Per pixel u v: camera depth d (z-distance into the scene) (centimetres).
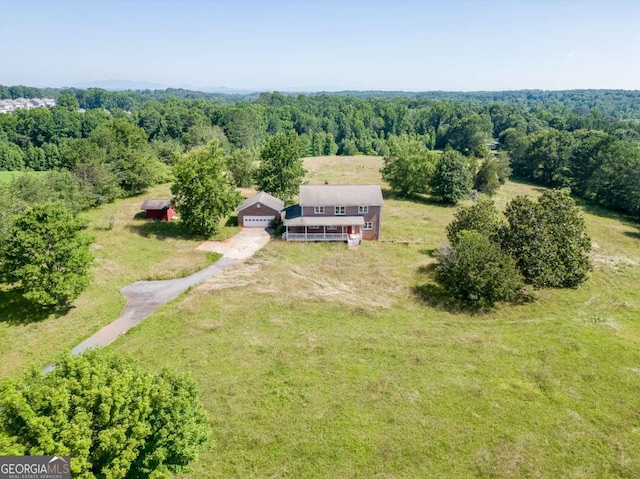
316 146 14262
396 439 1912
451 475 1738
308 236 4672
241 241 4650
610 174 6894
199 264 3941
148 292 3397
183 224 4884
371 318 3058
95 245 4247
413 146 7119
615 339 2769
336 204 4759
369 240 4838
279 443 1888
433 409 2105
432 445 1884
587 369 2433
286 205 5956
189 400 1522
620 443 1897
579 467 1777
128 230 4791
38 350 2588
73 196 4994
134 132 8012
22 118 11981
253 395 2186
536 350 2636
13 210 3675
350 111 18512
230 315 3031
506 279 3148
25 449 1148
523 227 3525
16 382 1329
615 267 4234
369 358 2536
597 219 6322
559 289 3612
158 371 2345
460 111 16988
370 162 10294
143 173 6550
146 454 1363
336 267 3959
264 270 3834
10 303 3038
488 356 2570
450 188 6638
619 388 2269
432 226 5491
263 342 2688
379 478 1719
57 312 3002
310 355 2553
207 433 1519
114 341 2686
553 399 2181
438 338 2788
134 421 1273
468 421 2028
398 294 3441
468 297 3294
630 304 3356
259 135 15012
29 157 10175
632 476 1731
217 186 4622
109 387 1302
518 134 11681
